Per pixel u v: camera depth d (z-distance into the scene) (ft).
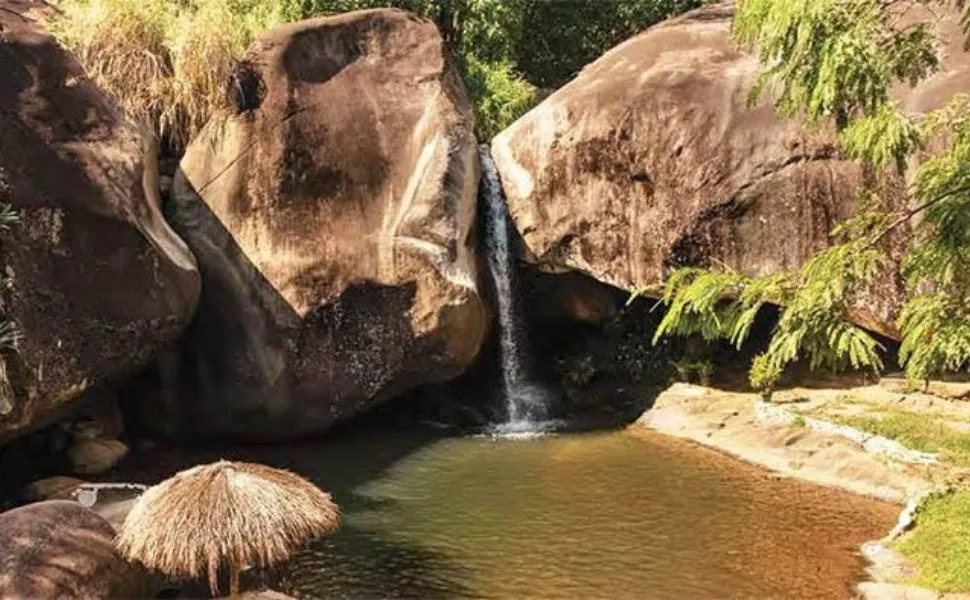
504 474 29.89
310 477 29.66
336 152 34.40
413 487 28.63
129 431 32.68
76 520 19.42
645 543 23.91
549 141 37.68
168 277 29.09
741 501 26.91
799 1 12.32
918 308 13.38
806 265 13.34
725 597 20.66
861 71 12.62
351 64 36.35
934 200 12.84
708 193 34.53
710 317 13.67
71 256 26.45
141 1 35.35
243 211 33.50
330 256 33.30
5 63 27.32
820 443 30.42
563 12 54.95
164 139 35.27
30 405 25.34
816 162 32.81
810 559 22.72
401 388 34.86
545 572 22.15
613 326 41.60
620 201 36.35
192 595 19.94
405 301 33.32
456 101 36.96
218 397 32.55
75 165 27.22
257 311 32.81
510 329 39.32
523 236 38.45
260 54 35.12
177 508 18.21
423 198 33.91
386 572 22.15
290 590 21.09
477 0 49.37
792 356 13.10
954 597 19.74
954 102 14.14
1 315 24.52
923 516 24.45
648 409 37.27
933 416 32.19
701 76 35.91
